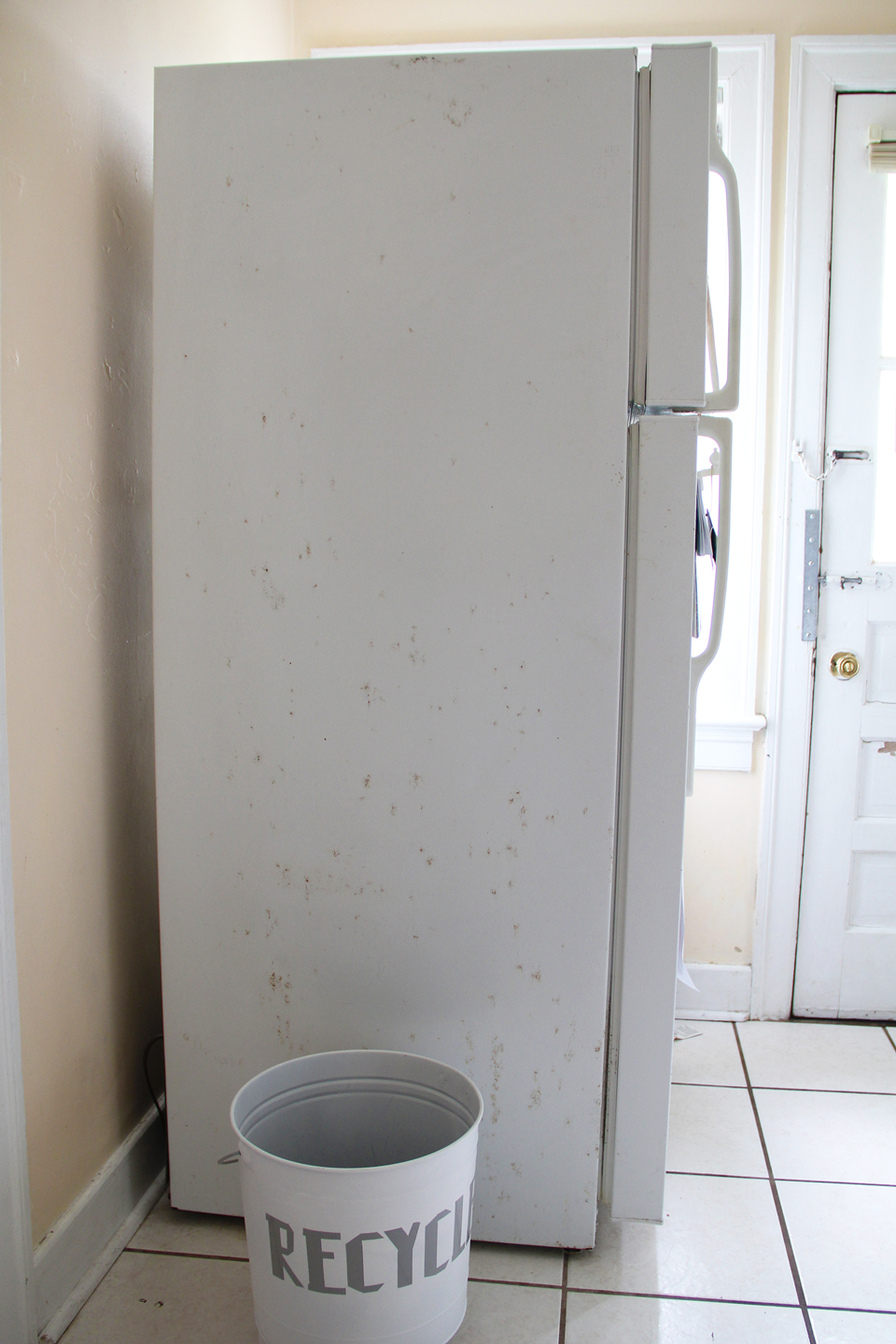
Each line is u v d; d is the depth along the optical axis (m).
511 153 1.29
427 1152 1.38
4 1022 1.18
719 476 1.47
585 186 1.29
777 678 2.20
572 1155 1.43
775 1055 2.12
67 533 1.36
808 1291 1.40
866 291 2.13
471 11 2.17
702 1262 1.46
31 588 1.27
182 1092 1.51
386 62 1.30
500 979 1.41
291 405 1.36
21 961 1.26
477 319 1.32
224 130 1.34
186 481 1.40
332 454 1.36
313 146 1.32
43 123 1.26
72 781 1.39
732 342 1.41
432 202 1.31
